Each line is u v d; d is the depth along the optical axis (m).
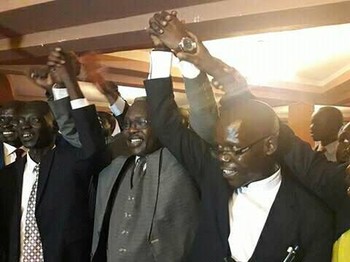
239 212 1.49
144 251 1.72
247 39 3.68
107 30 2.79
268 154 1.45
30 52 3.32
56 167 2.03
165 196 1.73
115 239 1.78
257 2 2.23
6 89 4.41
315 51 4.07
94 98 5.55
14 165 2.16
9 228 2.08
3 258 2.09
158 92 1.61
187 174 1.76
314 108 6.19
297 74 5.12
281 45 3.90
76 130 1.97
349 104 6.03
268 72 4.94
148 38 2.79
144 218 1.74
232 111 1.45
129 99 6.39
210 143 1.65
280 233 1.42
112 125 3.21
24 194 2.10
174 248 1.70
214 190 1.56
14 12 2.58
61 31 3.01
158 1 2.35
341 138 1.85
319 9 2.13
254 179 1.46
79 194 2.00
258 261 1.42
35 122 2.07
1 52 3.37
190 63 1.55
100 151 1.88
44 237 2.00
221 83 1.53
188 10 2.43
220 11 2.34
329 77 5.20
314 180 1.54
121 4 2.41
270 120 1.45
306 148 1.59
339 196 1.48
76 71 1.95
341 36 3.56
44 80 1.94
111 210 1.85
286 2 2.16
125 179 1.84
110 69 4.14
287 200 1.45
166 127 1.63
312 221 1.43
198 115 1.61
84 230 2.01
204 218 1.57
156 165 1.79
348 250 1.38
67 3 2.40
